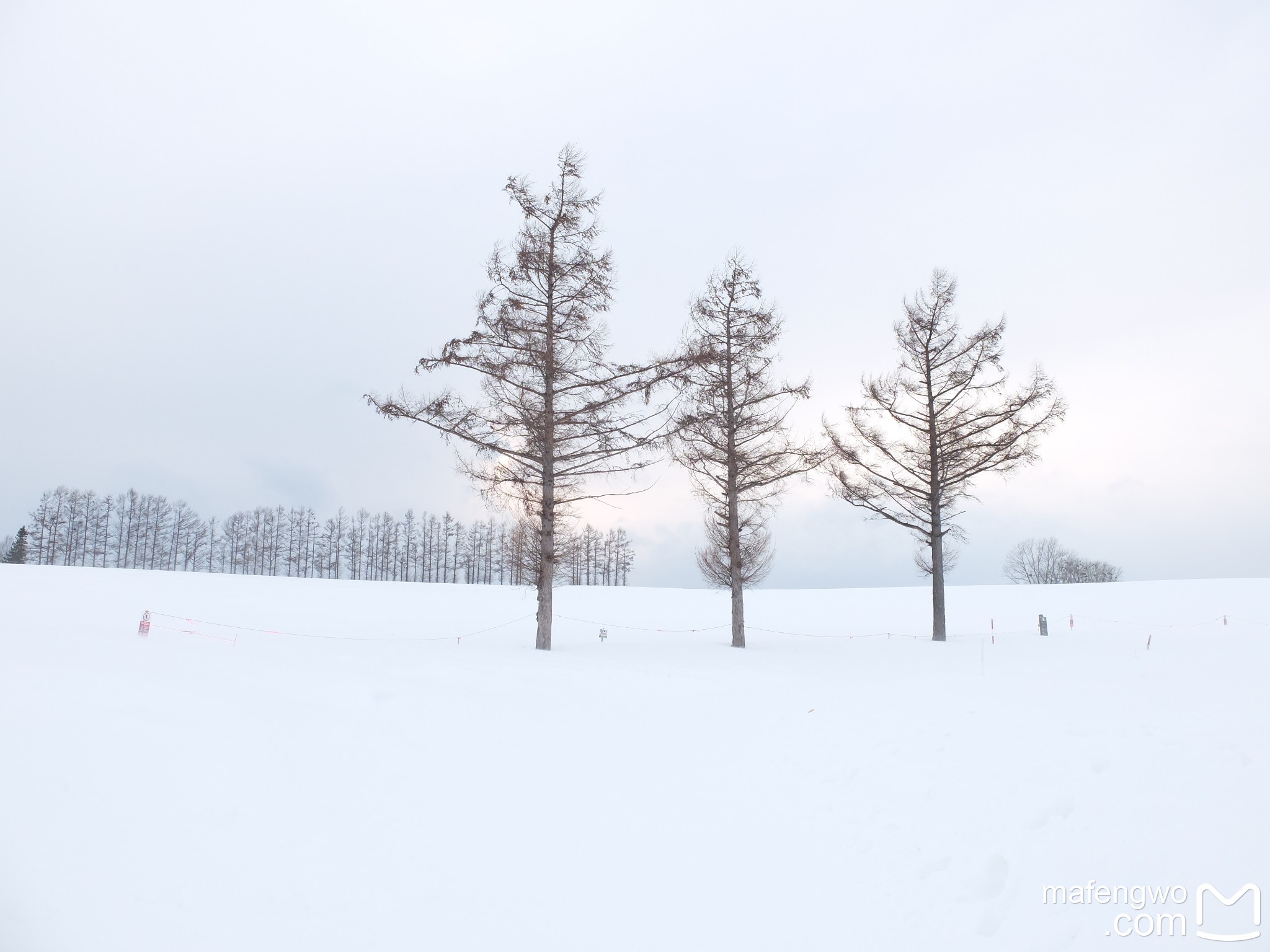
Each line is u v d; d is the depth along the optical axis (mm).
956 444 22109
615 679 12586
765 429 21328
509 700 10727
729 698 11609
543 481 17844
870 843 5539
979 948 4059
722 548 22375
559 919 4973
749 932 4652
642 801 7051
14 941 4445
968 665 14555
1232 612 29828
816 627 29797
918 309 22609
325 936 4766
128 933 4641
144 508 77562
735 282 21797
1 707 7715
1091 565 78250
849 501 22500
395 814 6633
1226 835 4223
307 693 9953
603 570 87438
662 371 17594
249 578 48250
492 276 17766
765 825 6246
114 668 10039
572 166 18562
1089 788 5199
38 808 5934
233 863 5586
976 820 5312
